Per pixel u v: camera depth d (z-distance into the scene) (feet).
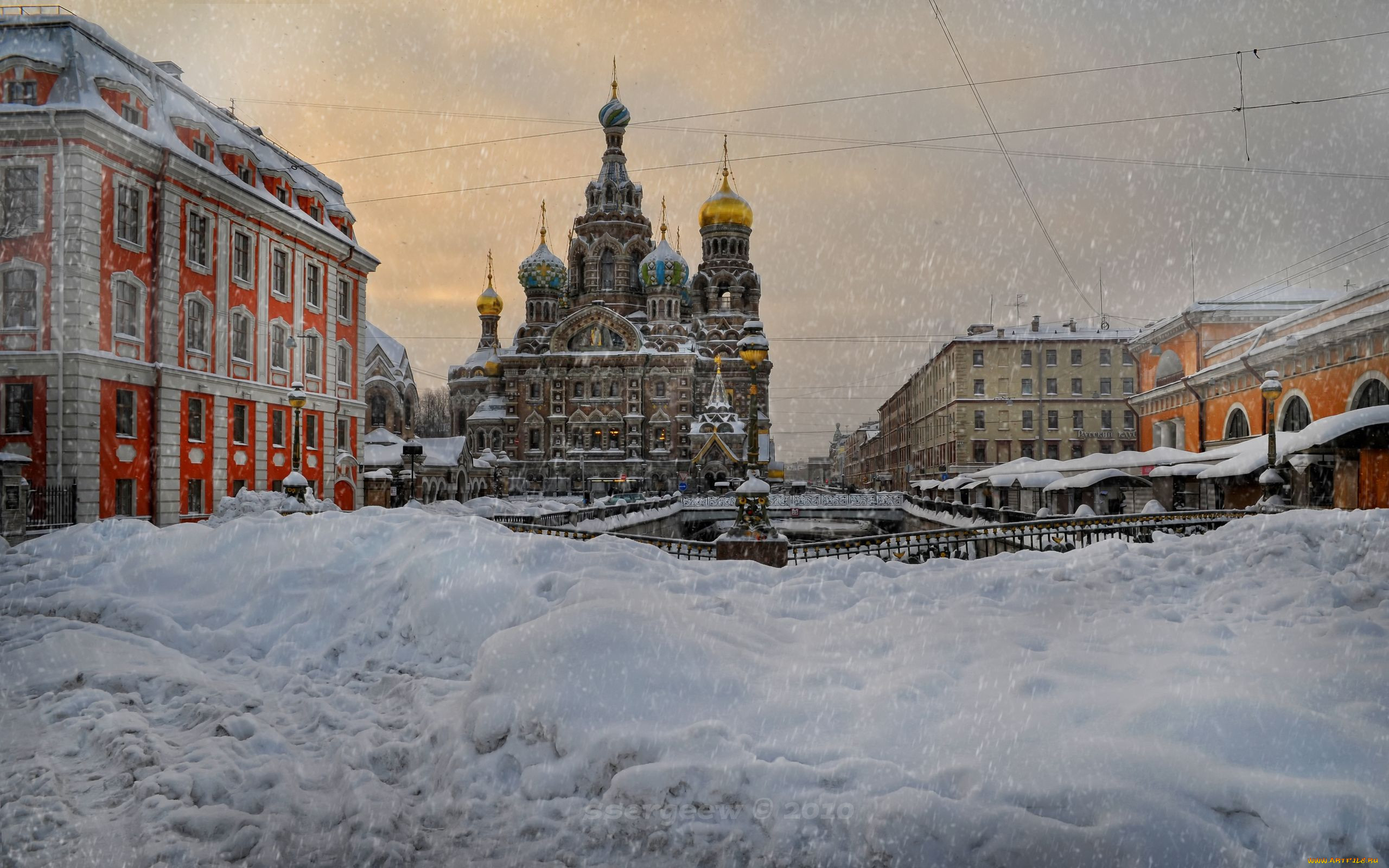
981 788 16.94
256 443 113.39
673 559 38.63
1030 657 24.71
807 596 33.37
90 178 87.45
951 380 273.33
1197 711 19.56
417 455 143.23
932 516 148.25
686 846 17.01
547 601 29.53
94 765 21.40
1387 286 88.58
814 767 18.30
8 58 87.04
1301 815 15.96
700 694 21.81
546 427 310.86
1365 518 36.76
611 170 338.34
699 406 328.49
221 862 17.19
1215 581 34.01
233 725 23.02
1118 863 15.05
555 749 20.13
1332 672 22.68
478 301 354.33
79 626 31.99
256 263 113.91
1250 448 93.56
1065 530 64.59
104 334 89.51
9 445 85.35
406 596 31.86
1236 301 145.48
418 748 21.72
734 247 340.18
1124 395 261.24
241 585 35.91
